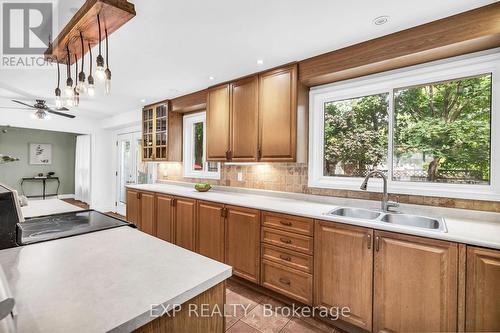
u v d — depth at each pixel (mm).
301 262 2033
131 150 5352
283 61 2420
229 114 2959
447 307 1415
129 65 2545
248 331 1827
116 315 634
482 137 1855
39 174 7230
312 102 2621
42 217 1726
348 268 1786
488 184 1824
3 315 511
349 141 2510
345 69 2139
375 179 2324
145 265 945
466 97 1917
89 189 5766
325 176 2635
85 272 877
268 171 2988
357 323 1740
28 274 856
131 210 4059
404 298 1556
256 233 2340
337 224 1843
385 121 2293
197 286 800
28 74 2760
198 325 844
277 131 2520
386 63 2002
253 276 2359
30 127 4730
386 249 1623
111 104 4285
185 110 3854
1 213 1123
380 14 1653
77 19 1308
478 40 1617
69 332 563
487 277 1303
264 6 1578
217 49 2180
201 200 2896
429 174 2070
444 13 1640
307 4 1555
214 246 2732
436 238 1448
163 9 1604
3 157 1836
